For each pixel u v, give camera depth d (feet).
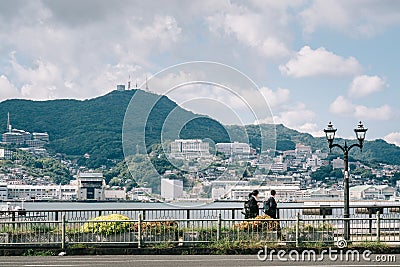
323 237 53.83
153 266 41.55
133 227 54.19
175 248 51.83
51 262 44.88
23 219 69.56
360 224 57.21
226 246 51.78
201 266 41.45
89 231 53.67
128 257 48.85
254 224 54.13
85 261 45.44
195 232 53.83
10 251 51.70
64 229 52.80
